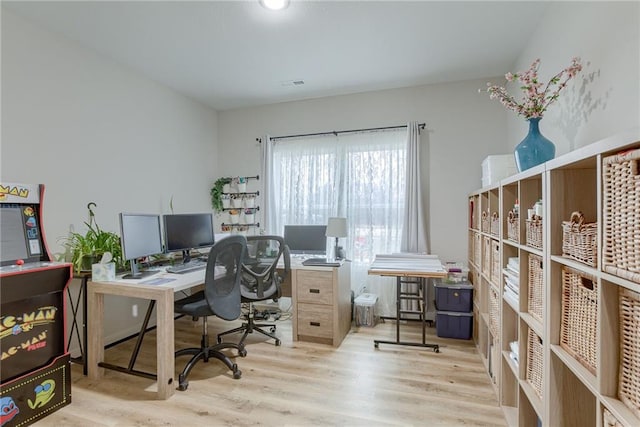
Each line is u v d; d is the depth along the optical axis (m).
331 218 3.25
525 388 1.49
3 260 1.81
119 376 2.25
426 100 3.43
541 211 1.38
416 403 1.91
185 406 1.88
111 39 2.51
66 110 2.48
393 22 2.29
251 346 2.77
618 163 0.81
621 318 0.84
